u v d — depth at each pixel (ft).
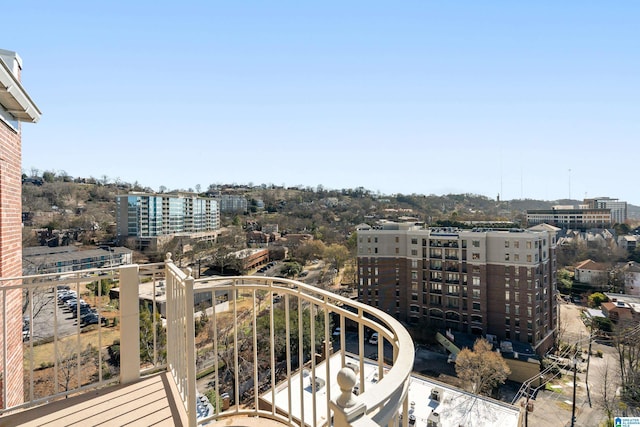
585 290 132.67
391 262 96.37
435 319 91.20
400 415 4.46
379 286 97.30
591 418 58.49
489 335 83.15
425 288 92.43
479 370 65.31
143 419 8.42
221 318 76.69
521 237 79.51
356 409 3.09
